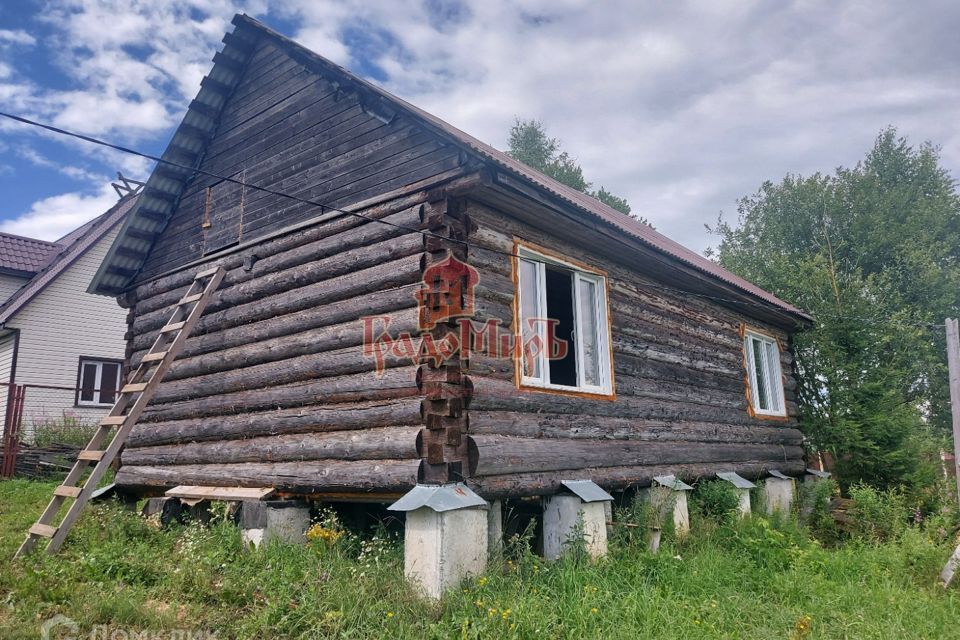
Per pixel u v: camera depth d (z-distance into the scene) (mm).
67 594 5410
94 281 10516
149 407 9516
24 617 4945
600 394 8211
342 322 7324
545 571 6195
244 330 8414
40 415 16828
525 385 7168
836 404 14633
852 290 15602
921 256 18906
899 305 18266
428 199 6840
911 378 17422
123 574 5992
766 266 18656
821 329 14945
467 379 6363
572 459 7418
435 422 6180
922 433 14961
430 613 5246
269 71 9297
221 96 9734
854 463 14234
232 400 8219
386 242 7141
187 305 9312
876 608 6121
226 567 5984
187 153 9969
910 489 13789
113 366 18500
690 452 9742
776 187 22406
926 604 6391
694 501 9281
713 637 5051
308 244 8055
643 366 9188
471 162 6531
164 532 7551
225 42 9250
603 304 8602
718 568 6812
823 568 7383
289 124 8852
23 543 6684
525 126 30172
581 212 7488
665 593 6121
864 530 10695
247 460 7793
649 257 9008
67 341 17656
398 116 7473
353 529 7547
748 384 12102
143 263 10781
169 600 5496
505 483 6559
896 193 21016
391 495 6504
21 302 16719
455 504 5691
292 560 6188
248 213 9125
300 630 4922
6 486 11312
